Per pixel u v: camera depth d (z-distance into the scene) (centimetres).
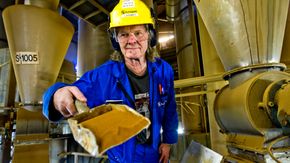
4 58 356
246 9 130
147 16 120
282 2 130
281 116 101
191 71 448
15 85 354
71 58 757
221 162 131
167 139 159
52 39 295
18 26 274
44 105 92
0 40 476
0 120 320
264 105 109
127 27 116
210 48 274
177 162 467
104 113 67
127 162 123
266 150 104
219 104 153
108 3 415
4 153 308
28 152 291
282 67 128
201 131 411
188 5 466
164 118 157
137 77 131
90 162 389
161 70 138
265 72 119
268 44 130
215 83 265
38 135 305
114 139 54
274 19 129
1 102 343
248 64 134
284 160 104
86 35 486
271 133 107
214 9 142
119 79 126
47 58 292
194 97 422
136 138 126
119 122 60
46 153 307
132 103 125
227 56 146
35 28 279
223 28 141
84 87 115
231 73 140
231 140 142
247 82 122
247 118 111
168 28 757
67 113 84
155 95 132
